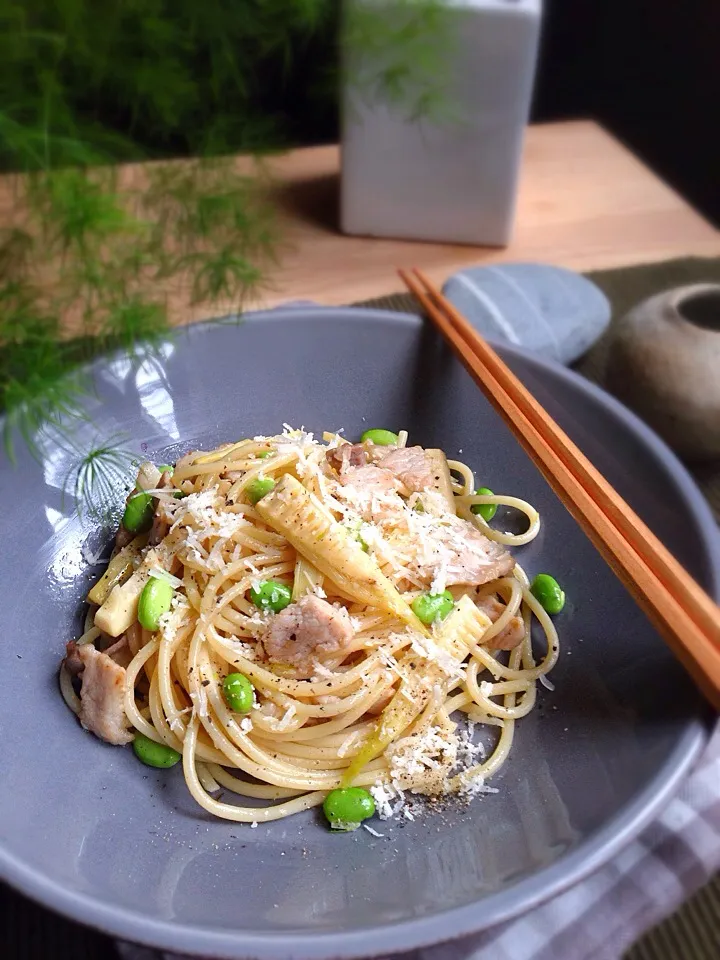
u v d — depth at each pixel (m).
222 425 0.30
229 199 0.27
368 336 0.30
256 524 0.26
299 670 0.24
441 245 0.43
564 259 0.42
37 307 0.25
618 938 0.20
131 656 0.25
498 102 0.37
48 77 0.19
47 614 0.25
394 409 0.31
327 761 0.24
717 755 0.22
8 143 0.19
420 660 0.25
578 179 0.48
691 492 0.23
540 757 0.23
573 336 0.36
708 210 0.68
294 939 0.16
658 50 0.67
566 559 0.27
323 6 0.24
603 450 0.26
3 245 0.23
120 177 0.27
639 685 0.22
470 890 0.18
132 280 0.28
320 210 0.44
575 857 0.17
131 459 0.28
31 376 0.23
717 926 0.20
